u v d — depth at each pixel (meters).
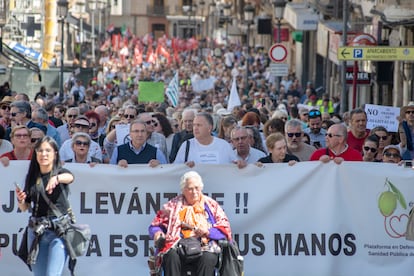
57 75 50.59
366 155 14.98
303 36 64.62
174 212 11.77
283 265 13.13
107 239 13.00
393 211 13.12
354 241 13.13
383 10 34.44
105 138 17.92
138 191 13.00
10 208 12.98
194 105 26.59
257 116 18.64
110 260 13.01
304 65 64.56
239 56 88.12
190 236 11.70
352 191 13.10
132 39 115.69
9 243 12.99
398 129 18.56
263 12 80.56
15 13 67.25
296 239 13.12
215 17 122.88
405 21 31.62
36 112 17.61
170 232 11.70
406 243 13.13
